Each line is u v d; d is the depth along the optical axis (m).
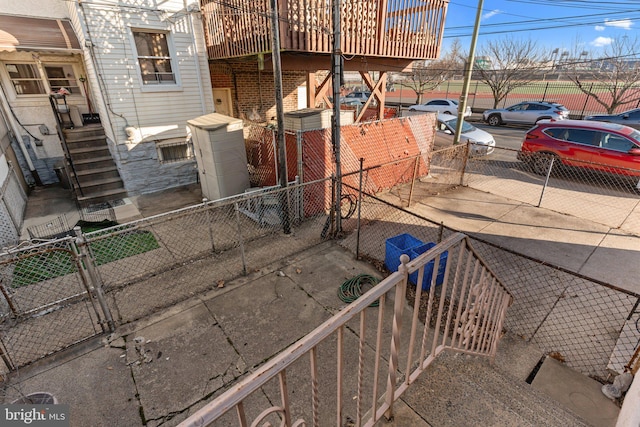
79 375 3.12
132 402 2.86
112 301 4.18
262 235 5.95
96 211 7.00
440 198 7.75
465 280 2.14
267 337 3.57
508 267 4.95
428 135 8.98
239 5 7.25
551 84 27.17
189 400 2.87
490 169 10.11
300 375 3.08
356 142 7.20
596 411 2.74
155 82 7.86
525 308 4.04
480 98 28.27
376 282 4.51
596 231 6.05
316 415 1.32
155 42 7.67
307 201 6.59
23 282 4.46
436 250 1.74
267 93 10.90
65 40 7.30
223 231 6.10
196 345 3.47
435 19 9.18
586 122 8.97
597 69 20.64
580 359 3.28
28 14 7.66
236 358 3.31
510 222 6.46
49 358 3.31
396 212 6.96
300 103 12.05
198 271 4.84
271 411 1.10
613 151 8.14
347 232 6.06
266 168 7.30
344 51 7.43
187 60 8.09
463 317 2.29
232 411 2.75
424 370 2.25
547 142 9.27
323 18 6.92
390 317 3.82
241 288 4.42
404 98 33.94
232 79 10.02
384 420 1.97
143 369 3.18
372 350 3.34
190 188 8.58
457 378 2.26
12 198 6.38
